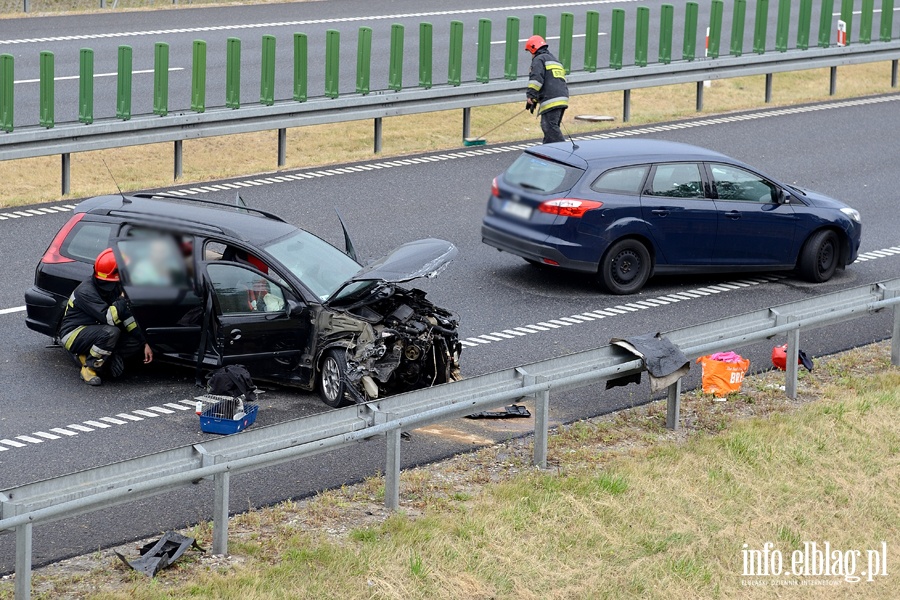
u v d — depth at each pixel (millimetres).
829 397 20797
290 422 14922
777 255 26969
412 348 19234
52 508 12883
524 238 25531
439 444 18250
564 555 15125
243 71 43125
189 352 19734
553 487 16609
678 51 50219
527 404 20094
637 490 16797
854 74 52188
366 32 35844
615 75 40844
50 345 21500
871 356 22875
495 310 24516
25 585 12852
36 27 47844
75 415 18641
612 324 23969
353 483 16766
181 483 13883
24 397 19250
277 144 38562
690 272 26469
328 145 38438
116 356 19969
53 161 35531
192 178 33125
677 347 18969
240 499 16078
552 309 24734
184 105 38812
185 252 19719
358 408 15586
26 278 24781
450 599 13938
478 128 41031
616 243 25516
